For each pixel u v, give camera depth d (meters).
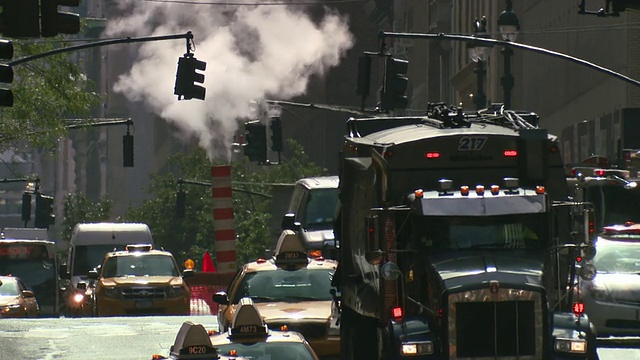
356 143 73.06
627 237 92.44
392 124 76.31
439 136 66.62
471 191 64.44
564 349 61.22
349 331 75.69
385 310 64.94
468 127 70.00
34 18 71.06
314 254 92.12
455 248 63.47
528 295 61.16
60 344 95.12
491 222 63.69
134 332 104.00
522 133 67.00
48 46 169.50
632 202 127.94
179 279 132.38
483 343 61.28
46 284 169.75
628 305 85.12
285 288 85.31
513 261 62.81
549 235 63.97
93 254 161.50
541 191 64.06
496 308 61.34
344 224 74.25
